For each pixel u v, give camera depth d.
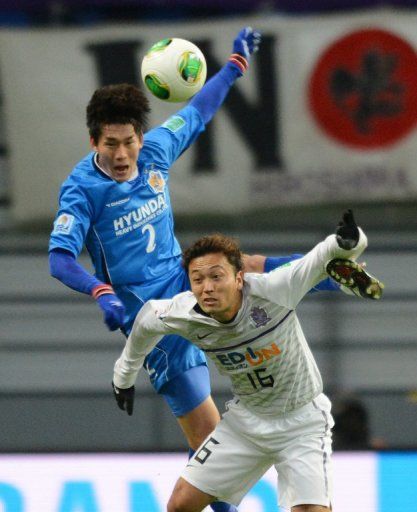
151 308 19.56
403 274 39.75
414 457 29.38
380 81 38.47
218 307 18.50
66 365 39.59
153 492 29.14
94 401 38.50
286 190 38.75
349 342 39.56
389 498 29.20
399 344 39.47
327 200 38.88
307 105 38.47
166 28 38.03
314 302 39.84
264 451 20.28
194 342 19.61
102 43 38.03
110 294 18.62
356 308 39.81
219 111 38.47
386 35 38.34
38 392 38.75
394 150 38.69
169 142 21.50
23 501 29.17
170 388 21.58
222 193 38.62
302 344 19.66
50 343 39.78
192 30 38.06
